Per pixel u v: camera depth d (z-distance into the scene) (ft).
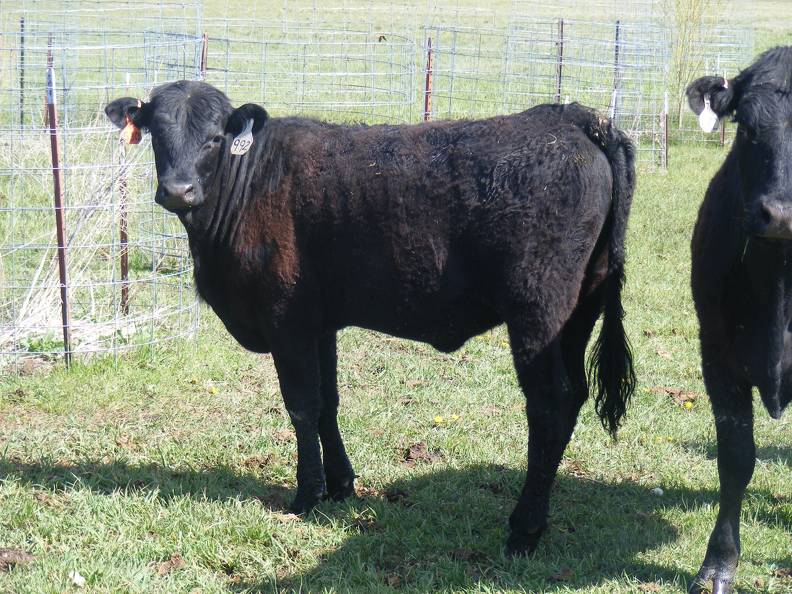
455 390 26.17
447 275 17.89
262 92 58.80
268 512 19.30
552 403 17.24
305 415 19.38
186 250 34.53
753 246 15.20
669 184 51.75
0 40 57.72
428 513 19.42
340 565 17.37
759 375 15.98
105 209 29.94
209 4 105.19
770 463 22.07
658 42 67.67
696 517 19.27
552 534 18.63
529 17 95.66
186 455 21.97
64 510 19.03
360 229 18.24
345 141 18.85
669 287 34.81
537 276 16.87
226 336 30.32
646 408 25.09
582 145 16.97
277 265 18.83
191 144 18.86
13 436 22.61
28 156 35.94
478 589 16.40
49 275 29.19
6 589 15.96
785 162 14.32
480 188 17.25
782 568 17.31
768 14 119.14
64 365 26.86
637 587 16.44
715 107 15.65
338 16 100.83
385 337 30.48
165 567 17.11
